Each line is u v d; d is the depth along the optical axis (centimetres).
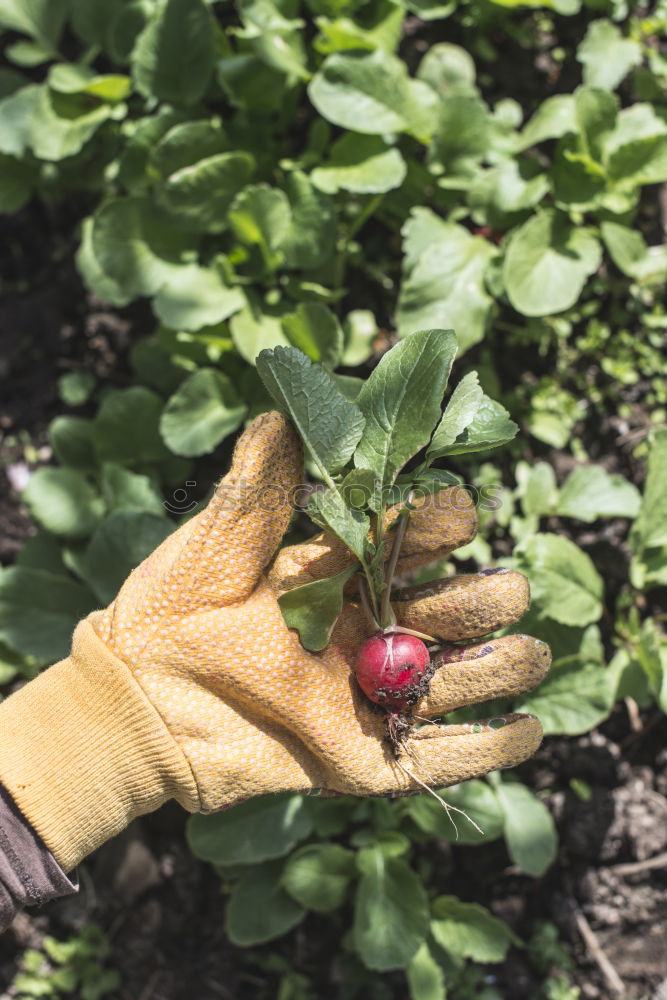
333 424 64
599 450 99
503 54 103
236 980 95
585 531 98
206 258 95
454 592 67
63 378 101
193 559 65
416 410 65
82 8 98
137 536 89
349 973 94
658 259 97
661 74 101
